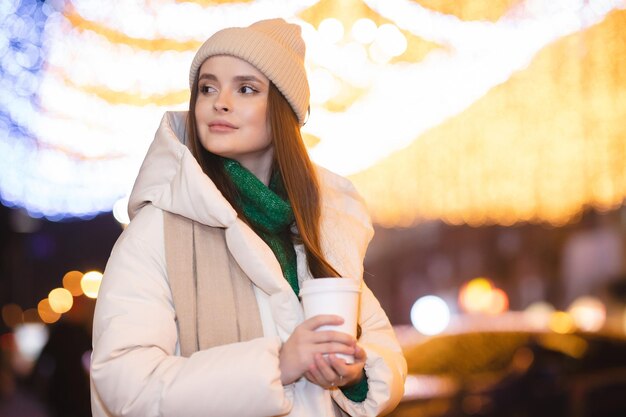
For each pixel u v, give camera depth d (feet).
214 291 9.91
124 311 9.52
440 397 31.45
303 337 9.17
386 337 11.54
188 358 9.20
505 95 47.06
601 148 53.62
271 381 8.95
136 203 10.24
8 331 53.83
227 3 35.14
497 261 91.61
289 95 10.83
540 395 32.07
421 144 54.60
